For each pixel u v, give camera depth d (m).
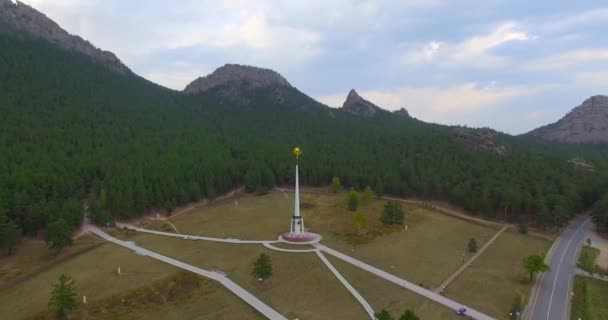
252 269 88.88
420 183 160.12
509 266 96.25
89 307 69.38
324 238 111.75
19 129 170.50
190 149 189.25
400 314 71.19
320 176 181.25
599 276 91.56
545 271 89.12
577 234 125.62
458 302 76.00
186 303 73.62
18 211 105.12
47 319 65.25
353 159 193.62
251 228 121.00
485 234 121.75
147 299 73.56
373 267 92.25
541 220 125.69
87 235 111.38
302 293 79.19
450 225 128.88
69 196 126.75
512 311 72.56
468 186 149.38
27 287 77.81
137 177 142.25
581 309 74.75
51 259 92.12
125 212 126.12
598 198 156.00
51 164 140.25
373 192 163.00
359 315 71.06
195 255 96.81
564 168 183.50
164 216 134.88
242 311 71.38
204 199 156.88
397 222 125.69
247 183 170.75
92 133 187.38
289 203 153.62
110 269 85.94
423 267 93.56
